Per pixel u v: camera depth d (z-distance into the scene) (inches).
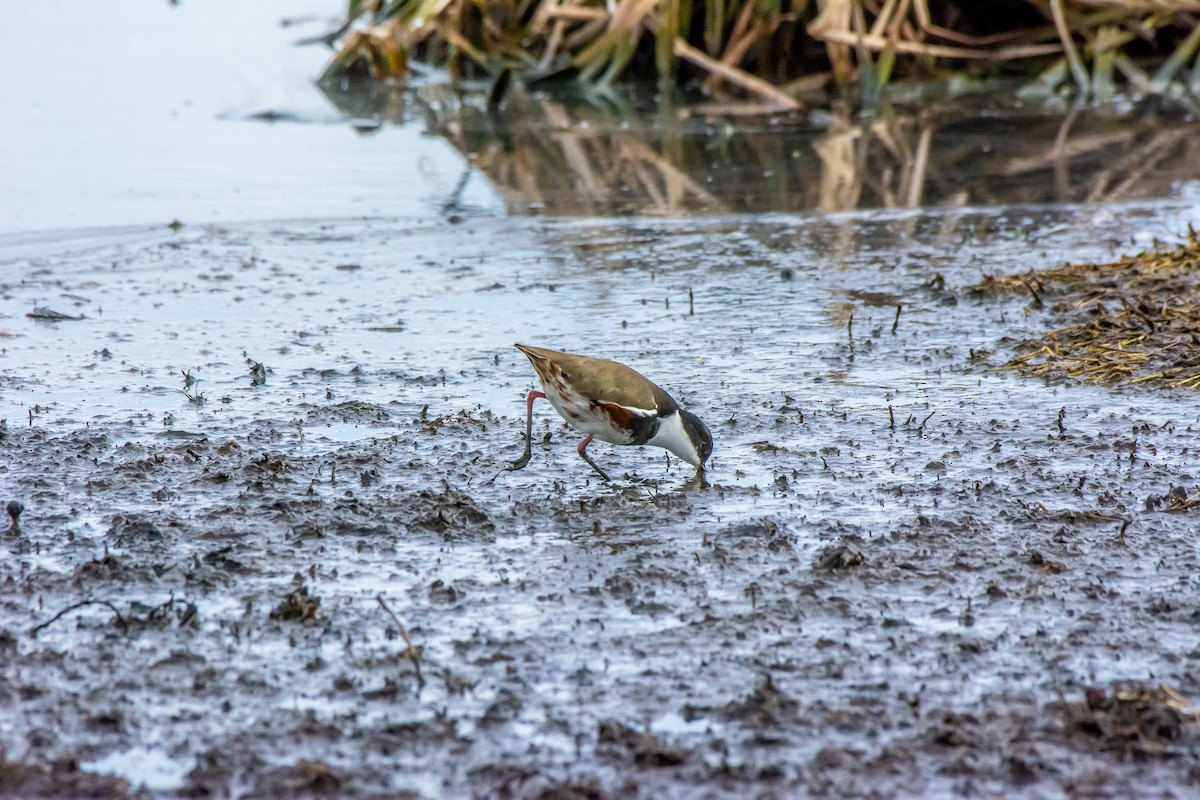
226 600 436.5
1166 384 645.3
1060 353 697.0
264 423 617.3
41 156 1205.1
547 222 1016.2
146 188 1099.9
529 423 558.9
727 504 519.5
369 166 1190.3
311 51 1758.1
